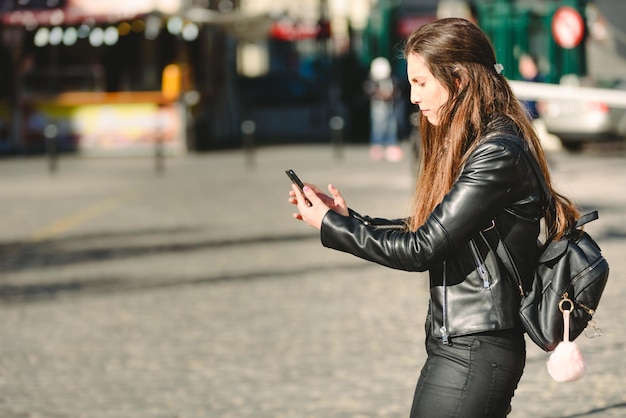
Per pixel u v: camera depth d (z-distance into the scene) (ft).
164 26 115.85
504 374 13.26
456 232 12.92
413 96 13.71
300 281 39.96
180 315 34.45
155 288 39.17
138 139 120.57
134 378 27.02
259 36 135.33
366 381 26.20
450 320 13.26
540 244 13.79
